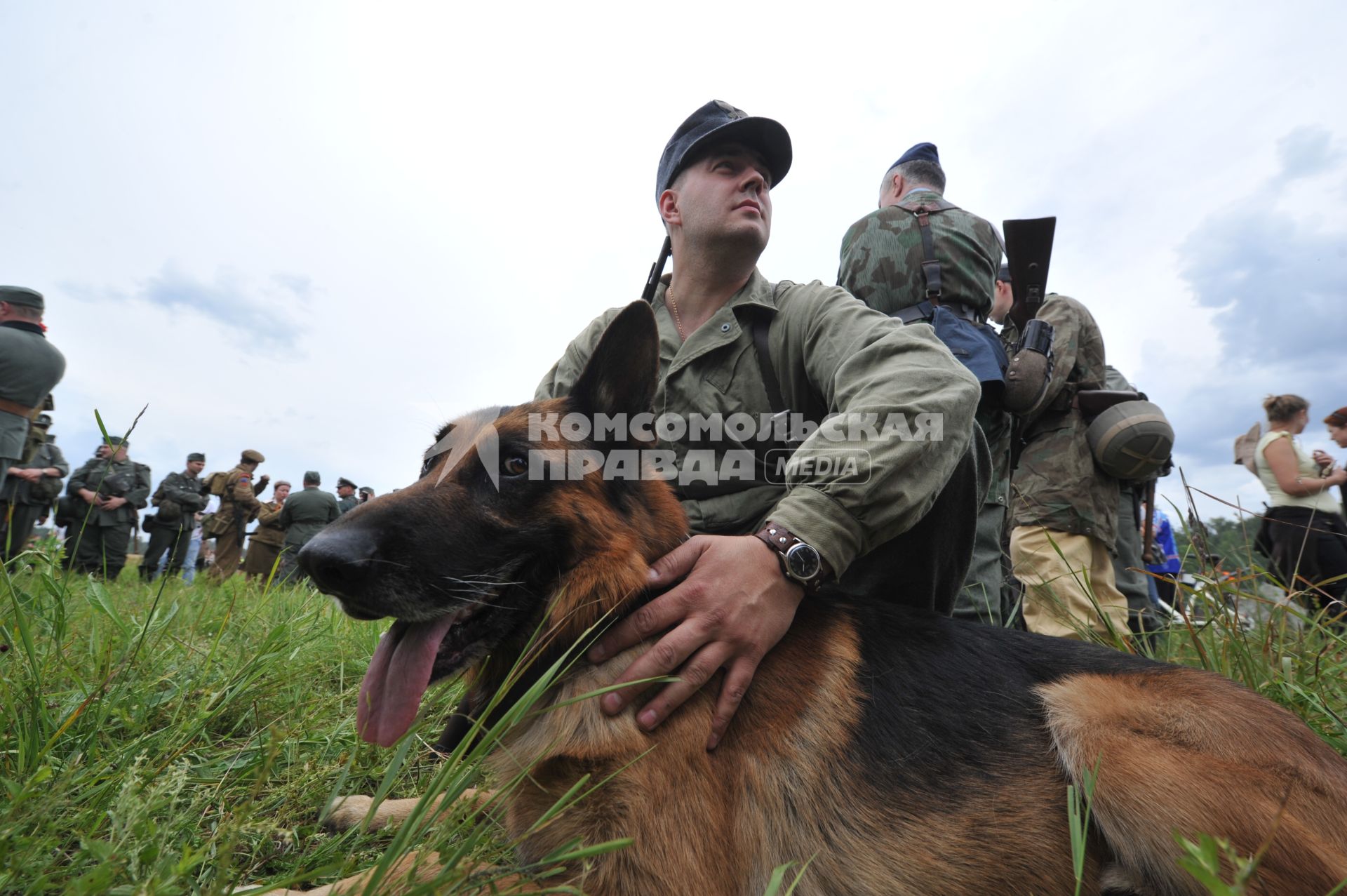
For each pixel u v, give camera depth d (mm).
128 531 9633
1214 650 2908
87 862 1451
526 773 1618
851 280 3611
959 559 2805
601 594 1902
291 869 1769
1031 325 3529
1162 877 1708
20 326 5133
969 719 1910
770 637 1853
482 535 1887
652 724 1719
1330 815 1672
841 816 1788
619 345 2109
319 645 3377
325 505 12359
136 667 2414
